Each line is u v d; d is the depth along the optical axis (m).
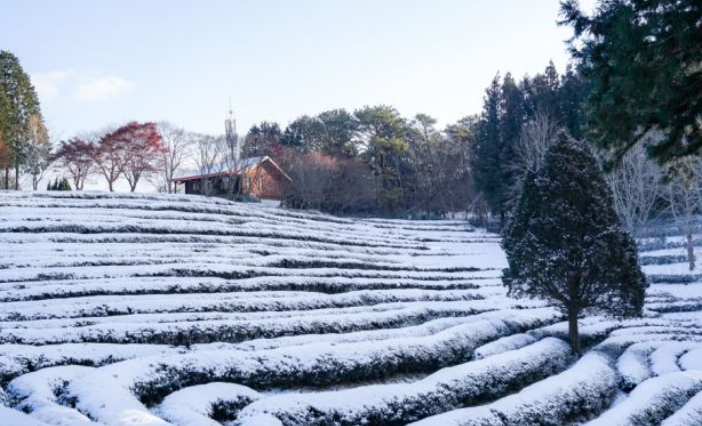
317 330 17.59
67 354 12.70
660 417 12.36
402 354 15.18
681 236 42.94
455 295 25.59
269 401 10.66
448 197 74.25
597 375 14.52
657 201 46.97
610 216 17.92
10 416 7.54
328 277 26.31
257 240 32.84
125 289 20.11
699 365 15.46
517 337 18.20
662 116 12.88
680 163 15.41
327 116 87.50
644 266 37.22
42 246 25.58
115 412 9.44
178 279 22.02
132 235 29.03
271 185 65.94
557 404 12.67
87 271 22.11
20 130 62.84
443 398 12.57
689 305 26.27
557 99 57.84
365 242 39.41
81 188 63.88
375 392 11.82
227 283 22.22
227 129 62.56
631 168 41.00
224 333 16.25
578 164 18.09
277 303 20.31
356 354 14.49
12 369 11.62
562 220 17.67
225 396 11.09
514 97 60.31
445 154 79.38
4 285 19.56
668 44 12.27
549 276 17.78
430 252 41.31
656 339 19.11
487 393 13.70
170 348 14.38
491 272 35.41
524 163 49.72
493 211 58.41
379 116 80.50
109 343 14.60
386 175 76.50
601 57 13.71
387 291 23.97
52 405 9.50
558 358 16.61
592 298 17.70
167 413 10.13
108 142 59.78
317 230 41.03
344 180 66.94
